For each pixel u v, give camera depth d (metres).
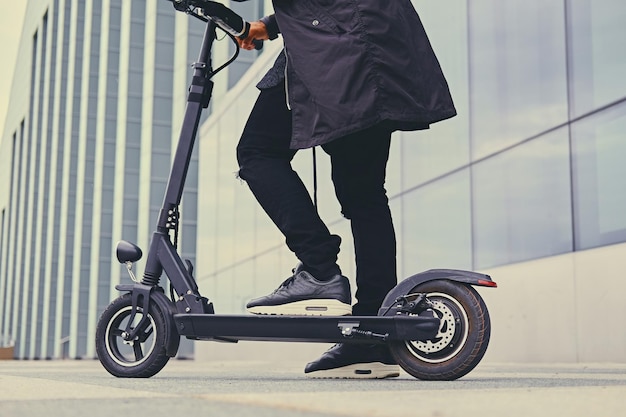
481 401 1.19
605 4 4.87
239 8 16.47
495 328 5.80
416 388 1.55
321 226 1.97
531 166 5.51
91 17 28.64
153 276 2.07
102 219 26.03
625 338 4.57
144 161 23.58
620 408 1.10
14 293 40.16
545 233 5.33
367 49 1.88
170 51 23.72
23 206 39.22
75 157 29.95
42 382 1.75
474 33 6.25
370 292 2.06
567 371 3.18
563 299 5.12
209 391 1.44
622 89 4.70
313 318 1.90
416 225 7.02
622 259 4.63
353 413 1.00
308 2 1.95
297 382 1.82
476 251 6.11
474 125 6.20
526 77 5.61
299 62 1.91
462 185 6.34
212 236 13.90
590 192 4.94
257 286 11.55
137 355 2.05
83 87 28.83
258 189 2.02
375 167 2.04
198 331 1.98
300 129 1.90
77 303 27.48
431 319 1.81
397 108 1.89
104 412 1.04
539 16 5.47
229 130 13.28
